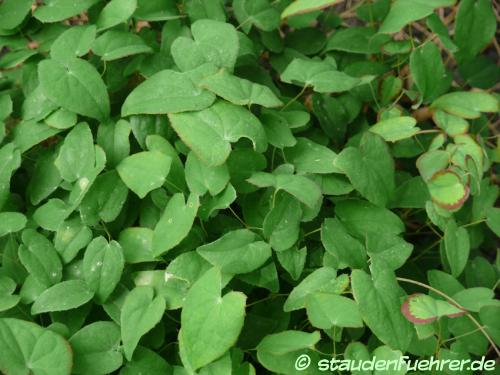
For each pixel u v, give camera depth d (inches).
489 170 20.4
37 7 18.2
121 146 15.9
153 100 15.3
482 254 21.2
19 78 18.3
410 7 17.0
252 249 14.3
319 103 18.5
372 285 13.4
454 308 13.4
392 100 19.2
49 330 13.2
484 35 18.7
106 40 16.8
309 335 13.3
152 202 16.2
